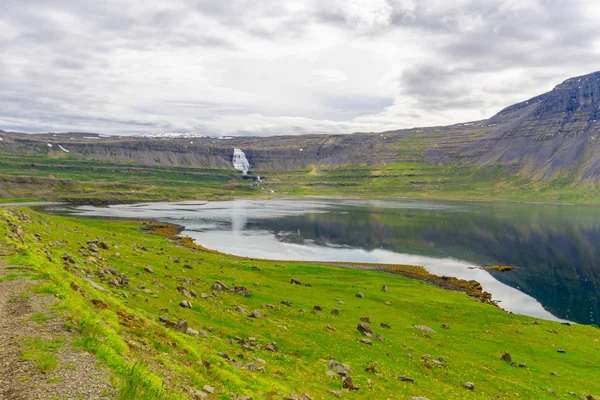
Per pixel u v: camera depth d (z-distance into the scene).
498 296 97.44
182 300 46.31
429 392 35.00
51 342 19.09
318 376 33.44
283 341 42.16
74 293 27.98
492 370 45.69
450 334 59.88
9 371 15.86
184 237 151.62
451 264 129.00
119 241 95.38
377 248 151.25
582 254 148.00
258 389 25.17
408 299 78.38
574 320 83.06
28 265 31.91
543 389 41.50
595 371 49.66
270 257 128.00
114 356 19.11
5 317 21.31
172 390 18.77
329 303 68.38
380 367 39.66
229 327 41.81
